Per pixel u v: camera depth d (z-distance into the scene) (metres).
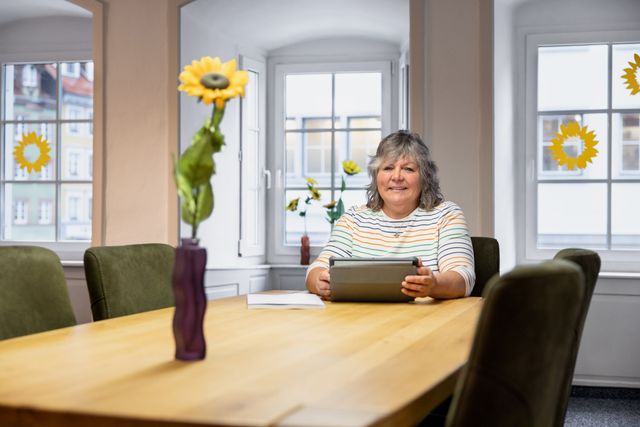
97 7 4.58
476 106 4.17
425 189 3.12
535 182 4.77
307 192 5.58
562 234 4.77
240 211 5.16
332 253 3.12
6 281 2.15
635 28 4.66
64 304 2.31
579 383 4.48
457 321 2.18
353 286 2.64
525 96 4.77
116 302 2.48
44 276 2.28
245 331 1.97
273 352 1.64
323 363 1.51
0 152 5.29
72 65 5.34
